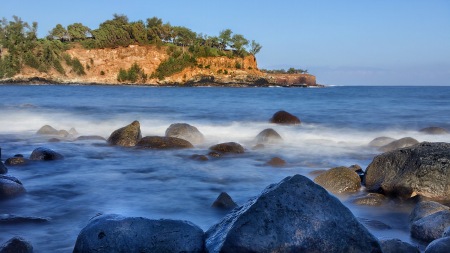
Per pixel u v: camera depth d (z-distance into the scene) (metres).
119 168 10.52
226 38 140.12
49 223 6.29
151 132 18.12
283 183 4.83
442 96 55.59
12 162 10.48
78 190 8.34
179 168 10.56
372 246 4.54
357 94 65.00
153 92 66.62
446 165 7.83
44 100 38.66
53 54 117.75
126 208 7.21
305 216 4.55
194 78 123.62
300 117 24.64
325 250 4.43
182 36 141.12
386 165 8.56
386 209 7.40
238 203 7.60
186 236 4.77
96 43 124.44
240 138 16.31
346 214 4.66
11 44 116.81
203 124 20.56
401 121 22.69
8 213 6.79
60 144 14.09
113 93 58.62
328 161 11.95
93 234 4.73
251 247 4.38
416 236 5.74
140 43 127.88
